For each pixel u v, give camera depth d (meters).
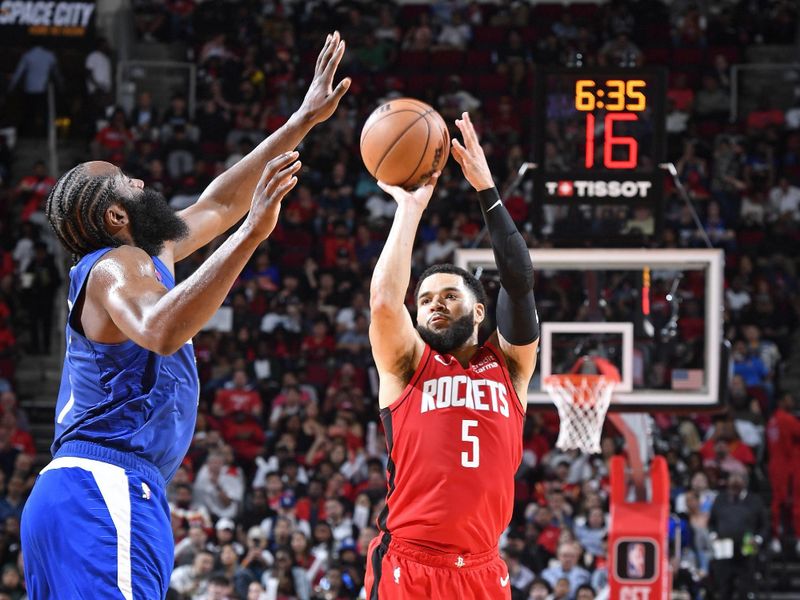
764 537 24.14
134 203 6.99
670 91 39.28
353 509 24.97
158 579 6.65
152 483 6.78
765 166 36.78
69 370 6.86
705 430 28.08
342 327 31.33
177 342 6.02
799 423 27.39
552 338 18.27
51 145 36.06
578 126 18.53
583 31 40.78
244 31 41.47
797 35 41.59
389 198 36.12
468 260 17.92
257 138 37.97
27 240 33.41
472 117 38.03
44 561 6.56
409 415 8.03
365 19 41.59
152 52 41.50
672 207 35.03
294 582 22.34
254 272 32.69
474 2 42.41
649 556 17.48
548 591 21.88
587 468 26.08
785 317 32.41
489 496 7.93
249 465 27.41
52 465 6.73
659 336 18.17
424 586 7.89
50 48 39.06
